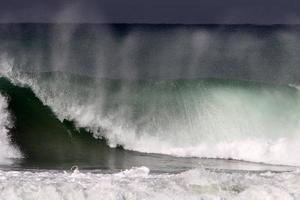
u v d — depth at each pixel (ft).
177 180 122.62
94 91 213.66
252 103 211.82
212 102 211.82
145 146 202.69
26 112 202.90
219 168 173.88
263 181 126.52
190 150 198.29
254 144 195.21
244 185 122.11
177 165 176.76
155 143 202.69
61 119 206.49
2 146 184.65
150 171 160.76
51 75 214.28
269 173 139.54
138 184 118.32
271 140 197.47
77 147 197.16
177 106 210.79
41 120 202.90
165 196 112.78
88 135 204.74
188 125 205.87
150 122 206.90
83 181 122.31
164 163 179.93
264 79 287.07
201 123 206.08
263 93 215.72
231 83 218.59
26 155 181.37
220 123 205.77
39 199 107.55
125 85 215.31
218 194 116.47
